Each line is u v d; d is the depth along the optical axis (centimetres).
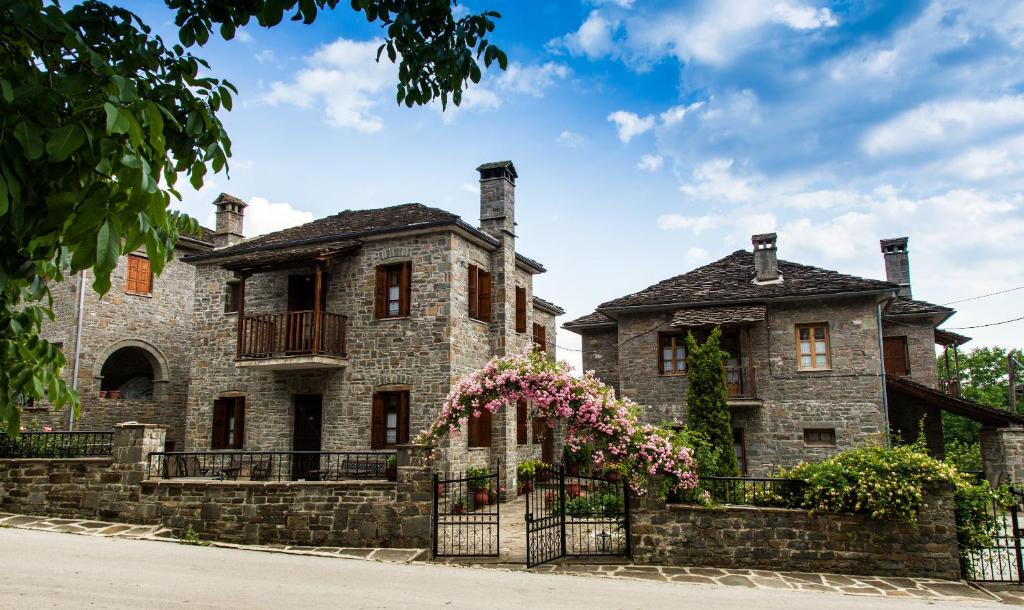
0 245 267
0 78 244
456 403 1120
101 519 1277
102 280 236
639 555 1055
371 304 1767
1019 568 960
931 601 859
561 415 1109
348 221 2031
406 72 514
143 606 728
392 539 1123
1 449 1416
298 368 1772
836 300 1919
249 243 2022
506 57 507
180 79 375
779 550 1020
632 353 2095
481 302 1862
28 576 844
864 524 1002
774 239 2050
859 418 1848
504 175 1945
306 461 1755
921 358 2152
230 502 1201
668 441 1080
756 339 1973
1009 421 1822
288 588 845
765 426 1925
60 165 254
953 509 980
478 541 1212
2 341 325
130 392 2256
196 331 1955
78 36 283
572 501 1438
